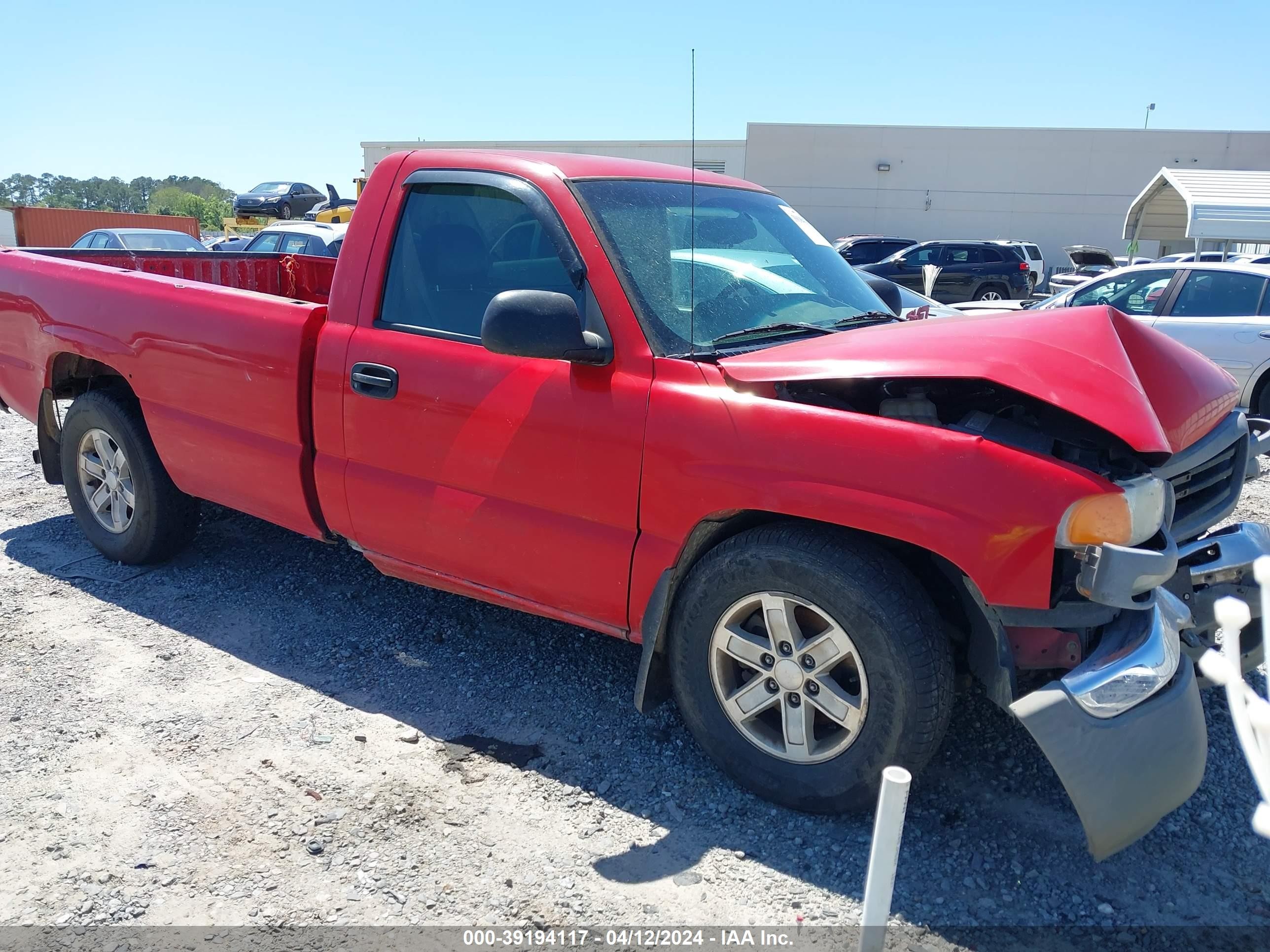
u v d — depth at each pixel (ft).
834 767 8.79
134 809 9.02
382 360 11.00
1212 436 10.38
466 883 8.16
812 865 8.48
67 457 14.99
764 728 9.49
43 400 15.19
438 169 11.20
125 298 13.60
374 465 11.32
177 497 14.30
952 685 8.45
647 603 9.61
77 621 13.02
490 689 11.59
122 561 14.92
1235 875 8.52
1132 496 7.79
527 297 8.99
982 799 9.51
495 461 10.23
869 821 9.07
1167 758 7.71
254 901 7.88
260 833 8.73
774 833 8.91
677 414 9.07
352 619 13.39
